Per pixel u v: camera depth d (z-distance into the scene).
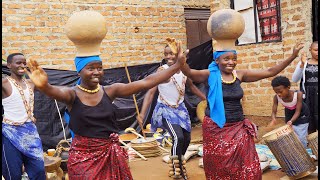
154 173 6.29
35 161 4.70
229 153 4.32
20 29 8.88
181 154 5.76
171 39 3.79
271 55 8.90
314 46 6.26
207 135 4.47
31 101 4.73
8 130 4.53
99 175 3.59
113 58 9.83
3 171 4.55
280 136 5.48
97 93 3.68
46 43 9.12
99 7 9.65
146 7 10.17
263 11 8.98
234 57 4.48
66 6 9.29
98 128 3.62
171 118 5.72
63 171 6.21
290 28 8.48
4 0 8.71
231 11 4.48
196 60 9.81
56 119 8.01
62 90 3.57
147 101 5.90
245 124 4.46
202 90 9.51
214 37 4.50
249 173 4.29
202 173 6.17
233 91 4.46
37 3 9.01
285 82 5.88
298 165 5.46
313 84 6.32
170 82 5.69
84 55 3.62
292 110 6.09
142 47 10.15
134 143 7.33
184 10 10.71
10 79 4.63
